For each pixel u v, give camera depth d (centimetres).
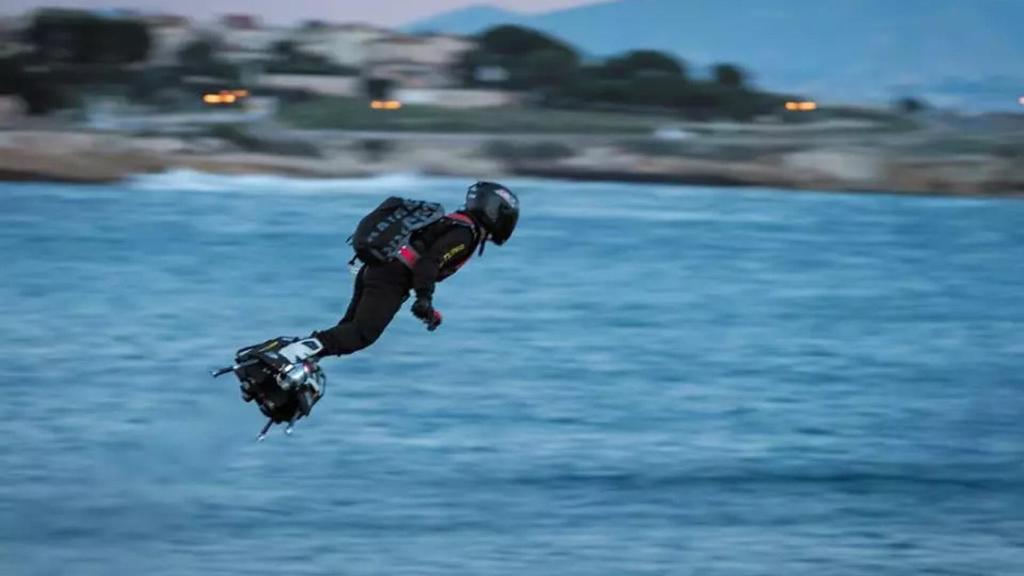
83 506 3231
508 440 4034
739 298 8381
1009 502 3422
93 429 4078
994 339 6681
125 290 7888
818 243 14075
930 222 19125
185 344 5853
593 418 4394
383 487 3481
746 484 3569
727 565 2895
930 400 4862
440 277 2670
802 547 3036
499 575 2802
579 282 9244
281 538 3019
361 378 5097
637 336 6444
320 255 10612
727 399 4781
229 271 9169
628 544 3030
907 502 3425
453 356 5684
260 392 2608
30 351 5541
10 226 13100
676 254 12044
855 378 5359
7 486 3397
